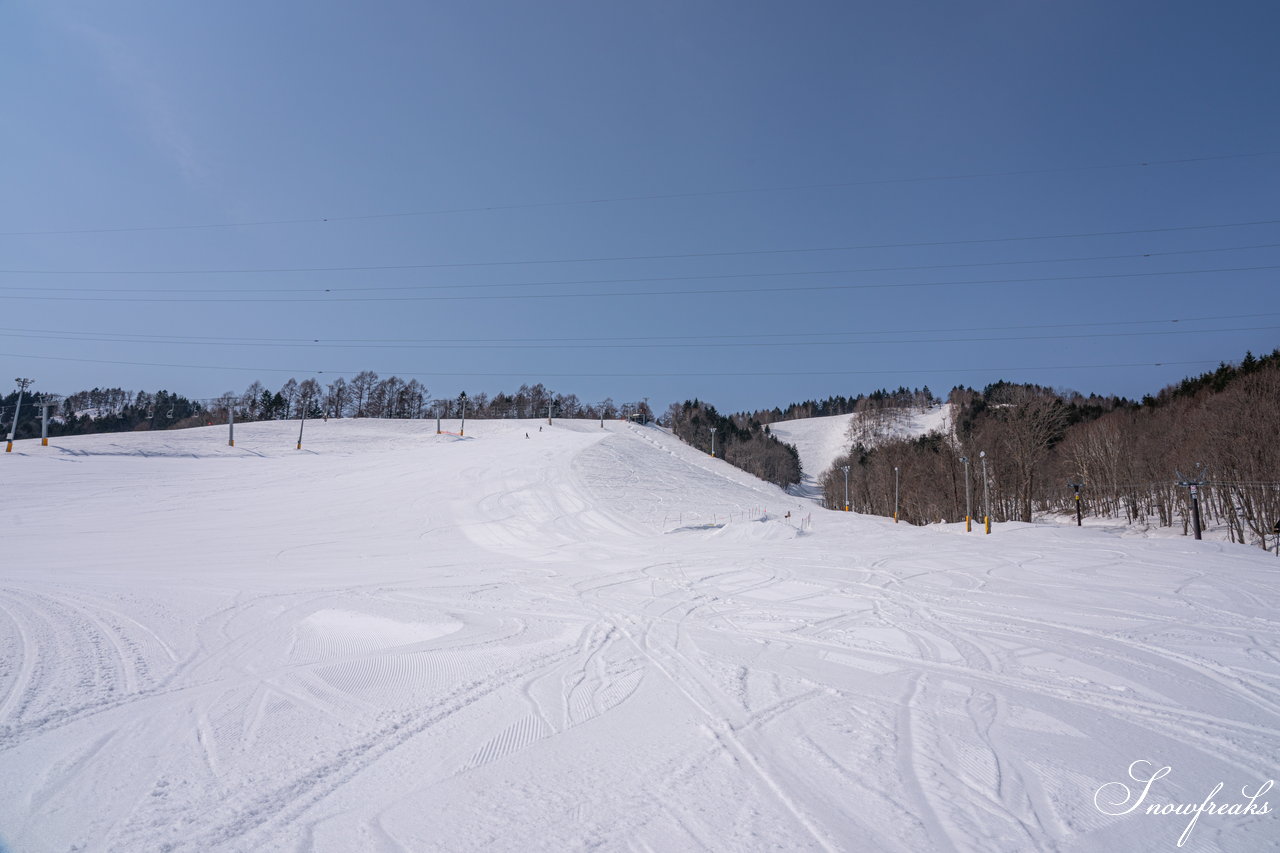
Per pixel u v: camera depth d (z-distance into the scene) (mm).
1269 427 37938
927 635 11344
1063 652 10070
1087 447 59844
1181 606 14117
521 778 5504
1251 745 6316
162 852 4312
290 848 4367
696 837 4504
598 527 38656
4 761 5805
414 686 8211
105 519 34281
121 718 6945
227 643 10508
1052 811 4949
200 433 73188
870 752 6074
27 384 56125
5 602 13562
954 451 60375
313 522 36250
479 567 22828
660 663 9414
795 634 11461
